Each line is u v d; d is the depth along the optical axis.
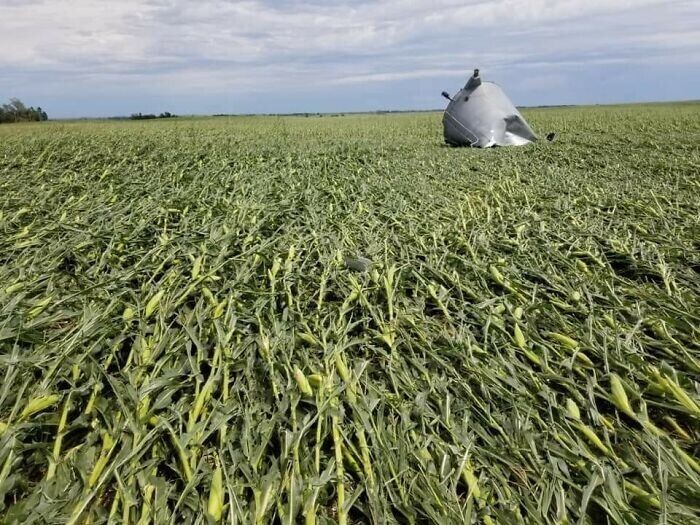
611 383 2.62
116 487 2.12
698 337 3.17
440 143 15.49
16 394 2.60
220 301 3.61
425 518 1.99
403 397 2.69
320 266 4.40
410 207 6.32
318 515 2.04
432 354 2.98
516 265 4.34
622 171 8.45
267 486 2.02
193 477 2.06
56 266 4.11
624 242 4.78
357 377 2.72
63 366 2.77
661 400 2.66
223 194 6.96
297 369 2.62
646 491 2.09
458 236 5.00
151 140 14.27
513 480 2.19
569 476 2.15
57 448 2.22
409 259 4.42
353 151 12.20
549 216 5.81
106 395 2.65
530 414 2.49
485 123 13.63
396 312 3.51
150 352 2.93
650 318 3.35
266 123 31.00
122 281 3.85
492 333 3.27
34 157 10.04
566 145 12.45
